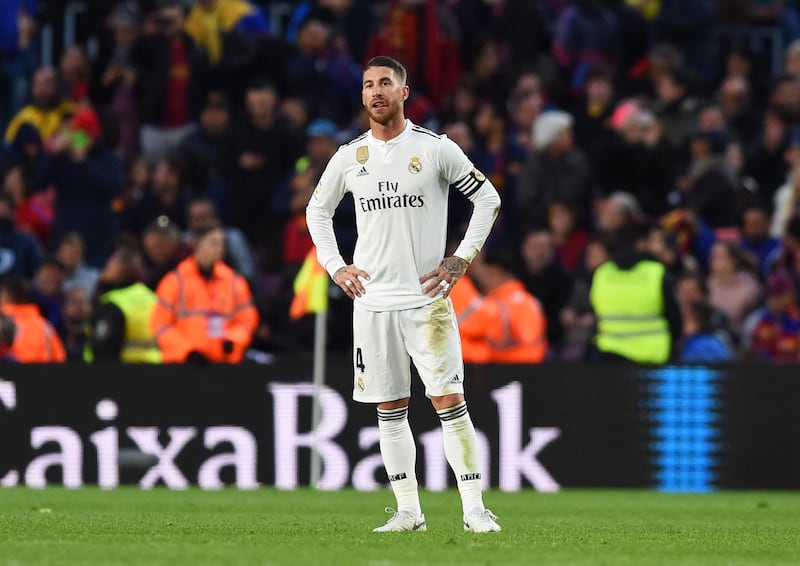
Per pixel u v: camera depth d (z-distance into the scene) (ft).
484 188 88.28
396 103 86.84
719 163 198.29
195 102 220.64
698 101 207.31
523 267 187.21
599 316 158.92
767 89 229.04
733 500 140.05
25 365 153.89
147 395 154.10
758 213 193.36
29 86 233.55
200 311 155.33
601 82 209.56
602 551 78.33
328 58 218.59
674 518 114.11
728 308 183.62
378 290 87.56
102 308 159.53
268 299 188.03
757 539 89.56
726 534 93.81
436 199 87.61
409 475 90.07
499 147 205.67
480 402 154.30
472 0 231.50
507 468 154.10
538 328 162.09
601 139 202.39
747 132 217.36
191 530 90.33
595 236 178.29
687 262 171.83
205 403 154.20
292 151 206.59
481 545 79.77
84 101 223.51
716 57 235.40
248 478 154.10
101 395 153.89
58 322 183.32
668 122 206.69
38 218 206.49
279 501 130.41
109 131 208.85
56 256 194.80
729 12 243.60
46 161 200.44
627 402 154.51
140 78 221.46
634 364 154.71
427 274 87.25
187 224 203.82
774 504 134.51
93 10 234.58
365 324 87.92
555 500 138.00
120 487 152.76
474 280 176.96
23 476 153.48
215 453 154.20
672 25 228.63
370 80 86.53
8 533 86.43
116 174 203.72
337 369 154.51
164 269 171.01
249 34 222.48
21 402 153.69
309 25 218.18
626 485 154.51
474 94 214.69
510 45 228.84
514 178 201.98
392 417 89.45
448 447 88.33
